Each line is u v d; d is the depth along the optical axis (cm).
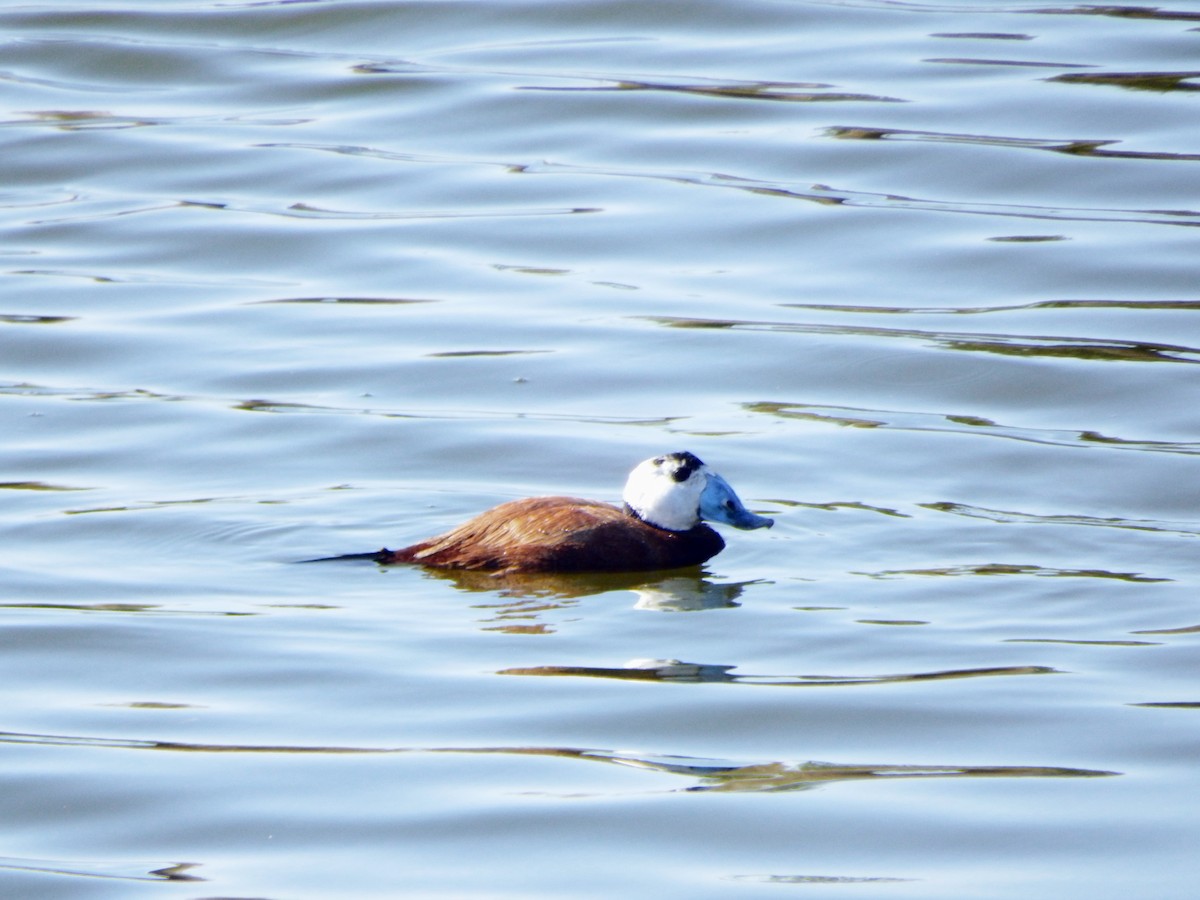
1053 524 1321
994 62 2414
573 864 865
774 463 1447
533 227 2027
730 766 964
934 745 987
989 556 1268
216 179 2186
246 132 2327
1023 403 1578
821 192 2088
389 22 2700
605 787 941
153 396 1605
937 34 2541
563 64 2506
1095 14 2589
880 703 1038
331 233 2020
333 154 2247
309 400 1591
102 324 1781
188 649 1123
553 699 1048
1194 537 1291
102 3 2792
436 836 892
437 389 1616
